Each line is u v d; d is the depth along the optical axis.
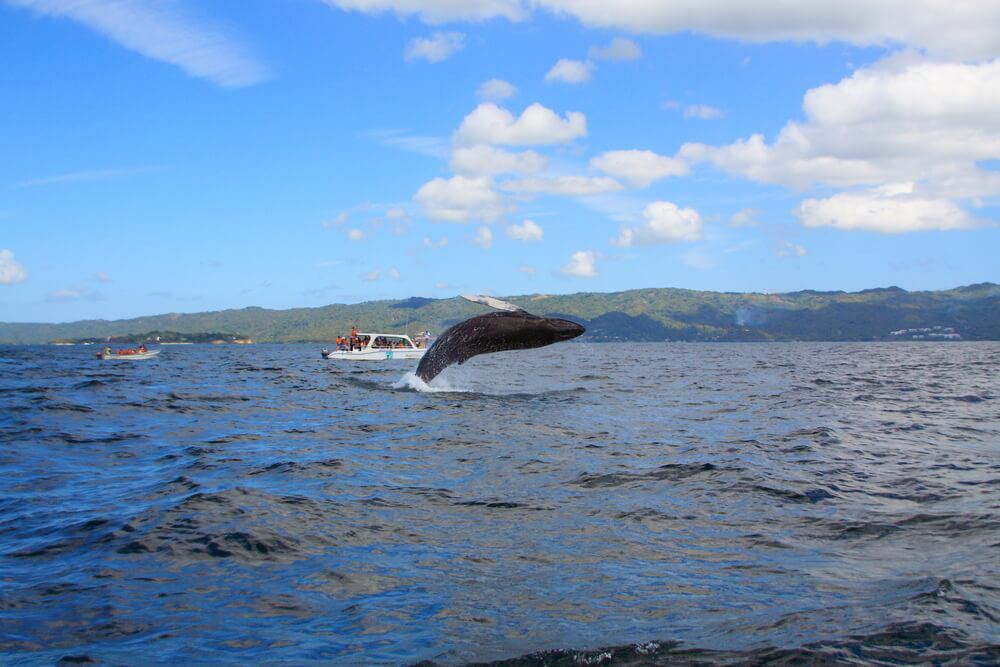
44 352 123.25
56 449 14.73
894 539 8.48
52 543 8.35
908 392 29.89
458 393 26.06
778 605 6.45
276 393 27.83
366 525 9.05
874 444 15.49
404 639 5.84
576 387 31.41
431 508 9.88
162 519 9.11
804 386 33.41
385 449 14.62
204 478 11.70
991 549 7.98
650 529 8.92
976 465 13.10
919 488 11.12
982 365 60.31
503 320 20.56
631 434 16.81
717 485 11.22
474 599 6.67
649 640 5.77
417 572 7.40
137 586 7.04
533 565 7.61
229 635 5.93
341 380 35.75
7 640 5.85
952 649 5.54
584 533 8.74
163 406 22.86
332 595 6.79
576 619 6.21
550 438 16.05
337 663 5.43
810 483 11.38
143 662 5.45
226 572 7.41
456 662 5.43
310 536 8.56
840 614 6.21
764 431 17.41
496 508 9.89
